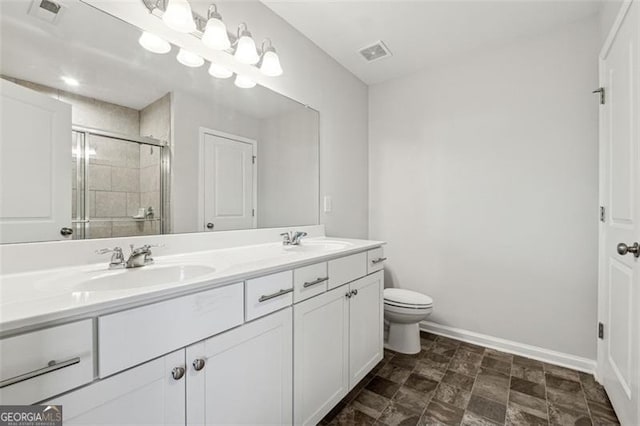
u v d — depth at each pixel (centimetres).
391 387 160
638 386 109
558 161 186
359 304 158
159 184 124
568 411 139
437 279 235
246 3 156
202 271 107
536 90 193
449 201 229
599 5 165
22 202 90
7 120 88
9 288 77
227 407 90
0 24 88
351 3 166
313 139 207
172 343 75
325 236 218
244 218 159
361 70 244
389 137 261
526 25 184
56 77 97
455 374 173
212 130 144
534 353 192
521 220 199
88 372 61
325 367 131
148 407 71
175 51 129
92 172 105
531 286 195
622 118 133
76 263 99
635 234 115
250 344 97
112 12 110
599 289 166
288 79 185
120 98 112
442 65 232
